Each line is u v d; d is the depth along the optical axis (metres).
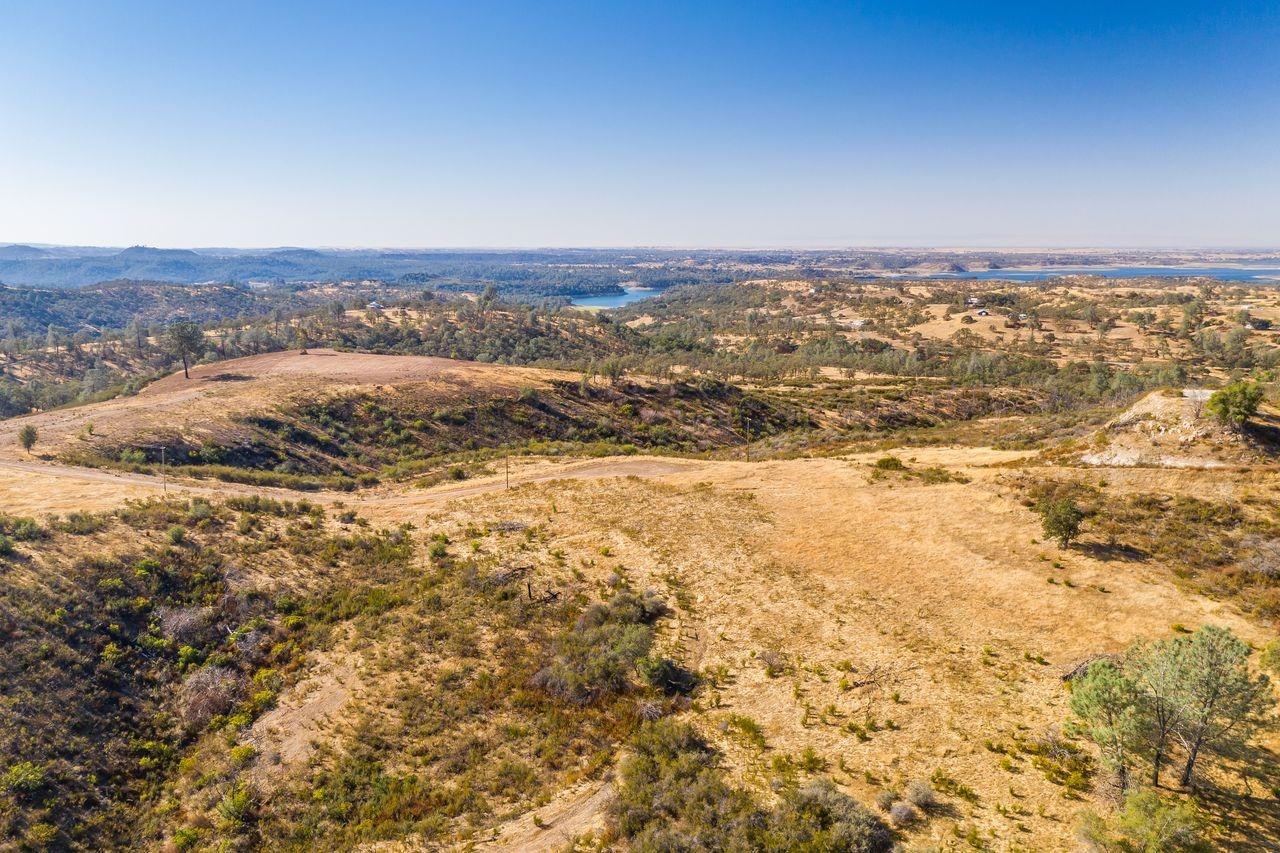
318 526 55.56
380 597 45.69
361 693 36.81
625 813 26.77
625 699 35.00
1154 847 21.14
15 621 36.38
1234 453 47.94
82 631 37.94
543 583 46.69
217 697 36.56
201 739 34.47
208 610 42.41
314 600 45.41
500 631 41.72
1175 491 46.09
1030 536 44.91
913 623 38.09
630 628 39.81
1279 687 28.67
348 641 41.28
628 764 29.75
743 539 50.47
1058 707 30.20
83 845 28.12
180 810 30.30
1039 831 23.84
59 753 31.23
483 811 28.88
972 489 53.03
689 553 49.03
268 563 48.28
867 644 36.69
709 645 38.69
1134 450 52.06
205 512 52.66
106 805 30.22
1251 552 38.88
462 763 31.84
